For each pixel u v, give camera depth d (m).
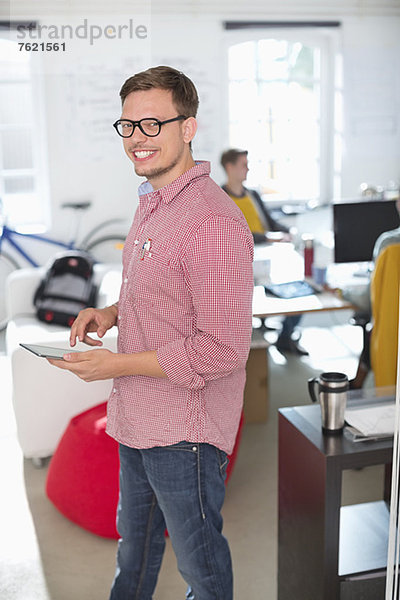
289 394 4.19
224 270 1.61
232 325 1.63
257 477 3.28
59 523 2.91
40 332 3.88
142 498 1.94
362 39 6.39
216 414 1.79
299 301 3.63
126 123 1.69
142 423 1.78
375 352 3.28
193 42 5.98
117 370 1.68
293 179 6.66
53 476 2.91
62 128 5.79
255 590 2.47
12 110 5.78
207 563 1.84
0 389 4.34
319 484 1.94
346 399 2.14
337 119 6.55
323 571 1.97
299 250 4.79
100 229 6.03
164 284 1.70
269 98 6.44
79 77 5.71
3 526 2.88
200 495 1.80
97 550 2.73
